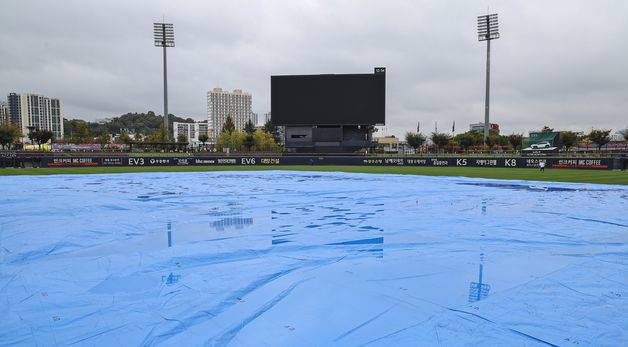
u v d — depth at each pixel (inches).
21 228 306.5
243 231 296.2
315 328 134.3
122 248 243.1
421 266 203.6
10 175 920.3
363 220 343.0
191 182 736.3
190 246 248.2
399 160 1441.9
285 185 675.4
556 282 178.1
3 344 123.4
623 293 164.2
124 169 1216.8
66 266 204.5
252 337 128.4
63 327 134.9
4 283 178.4
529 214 372.8
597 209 402.6
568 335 128.4
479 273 191.9
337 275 189.2
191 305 153.3
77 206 424.2
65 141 3663.9
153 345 123.2
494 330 131.7
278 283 178.2
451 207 419.8
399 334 129.6
